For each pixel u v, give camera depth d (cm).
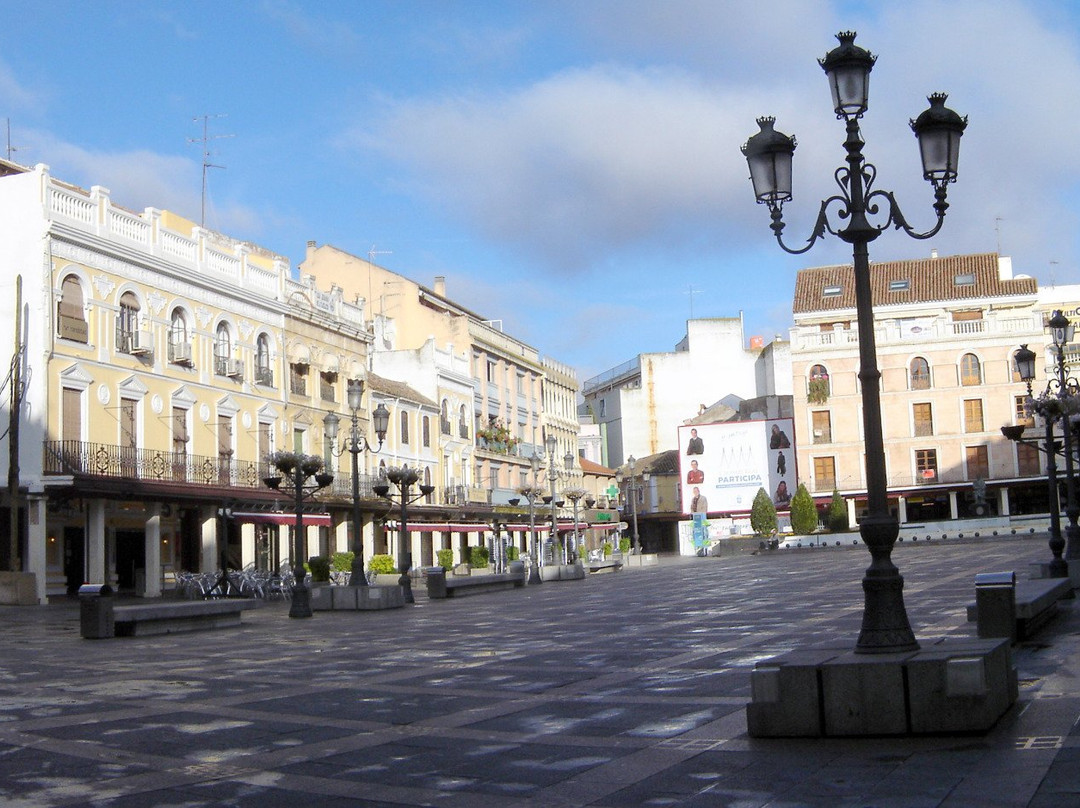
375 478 5675
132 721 1073
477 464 7412
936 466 7888
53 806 746
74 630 2456
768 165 990
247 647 1927
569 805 712
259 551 4741
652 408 10562
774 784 736
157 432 4166
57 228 3672
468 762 852
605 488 10162
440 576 3525
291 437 5069
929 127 968
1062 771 709
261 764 866
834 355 8138
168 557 4284
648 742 898
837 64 959
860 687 859
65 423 3719
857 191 956
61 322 3706
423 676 1398
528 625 2216
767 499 7975
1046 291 9525
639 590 3500
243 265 4788
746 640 1661
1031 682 1067
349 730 1005
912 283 8675
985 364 7862
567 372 9769
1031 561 3650
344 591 3028
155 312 4178
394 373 6800
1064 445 2492
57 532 3816
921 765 757
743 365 10475
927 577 3064
